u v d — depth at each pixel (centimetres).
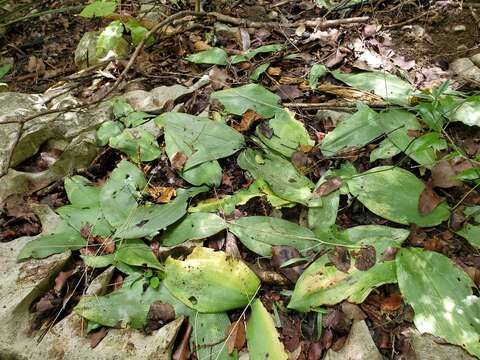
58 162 81
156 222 67
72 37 115
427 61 88
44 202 78
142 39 92
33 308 64
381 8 101
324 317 59
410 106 78
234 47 100
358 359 56
